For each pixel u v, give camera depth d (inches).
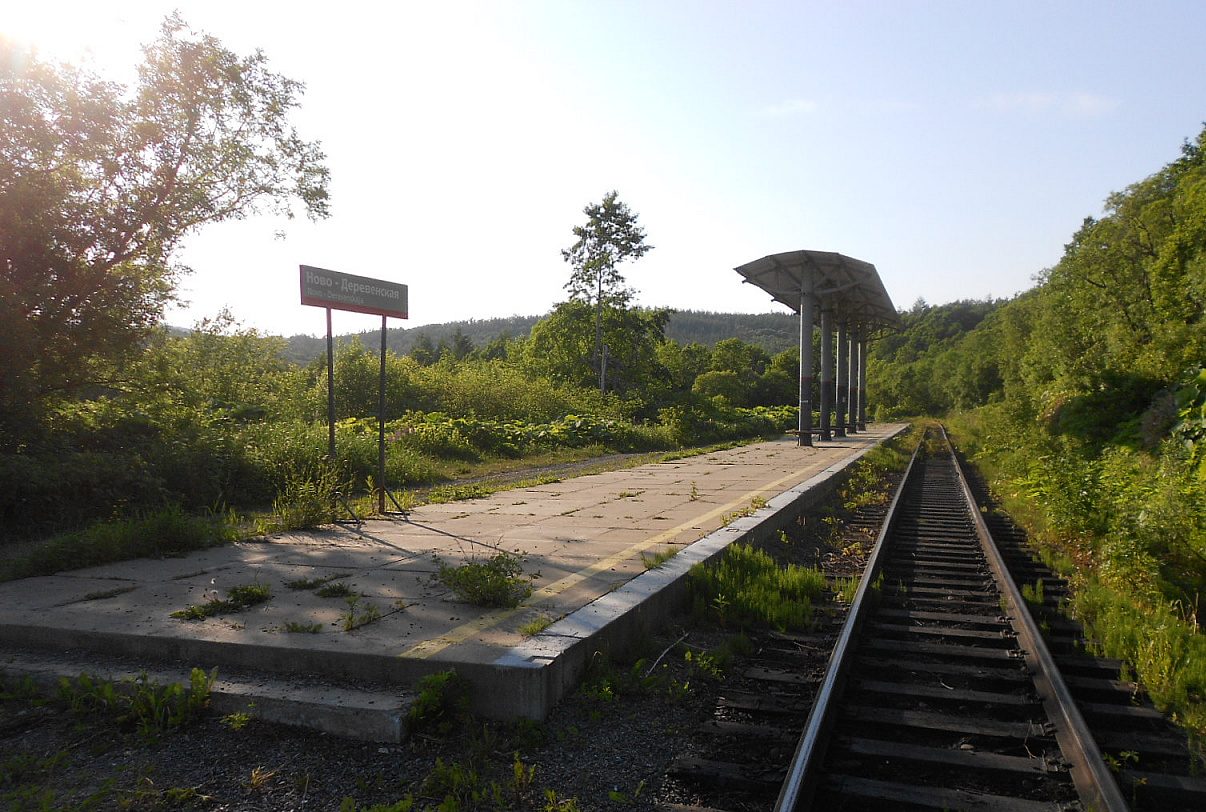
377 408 1203.2
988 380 3122.5
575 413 1440.7
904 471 893.2
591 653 192.4
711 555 299.0
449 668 170.1
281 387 970.7
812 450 1087.6
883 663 215.9
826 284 1248.8
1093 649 231.0
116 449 465.7
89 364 484.7
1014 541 437.1
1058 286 1266.0
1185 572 275.9
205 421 595.5
